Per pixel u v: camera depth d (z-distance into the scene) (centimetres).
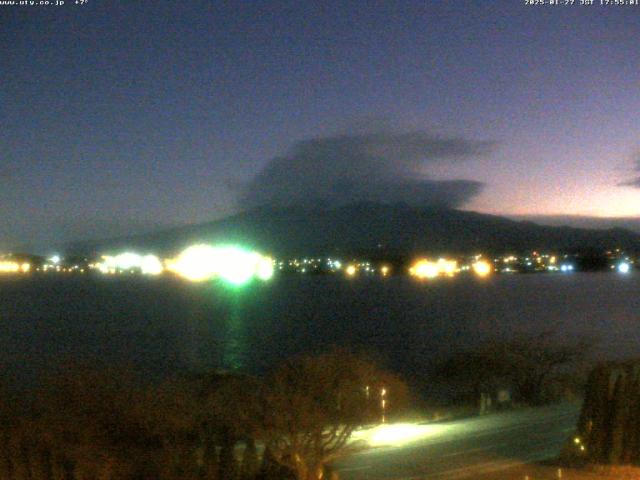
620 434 1700
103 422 1157
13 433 1128
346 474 1783
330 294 19162
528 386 3903
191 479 1194
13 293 19888
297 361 1517
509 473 1716
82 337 8331
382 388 1552
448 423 2858
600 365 1875
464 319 11000
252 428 1341
